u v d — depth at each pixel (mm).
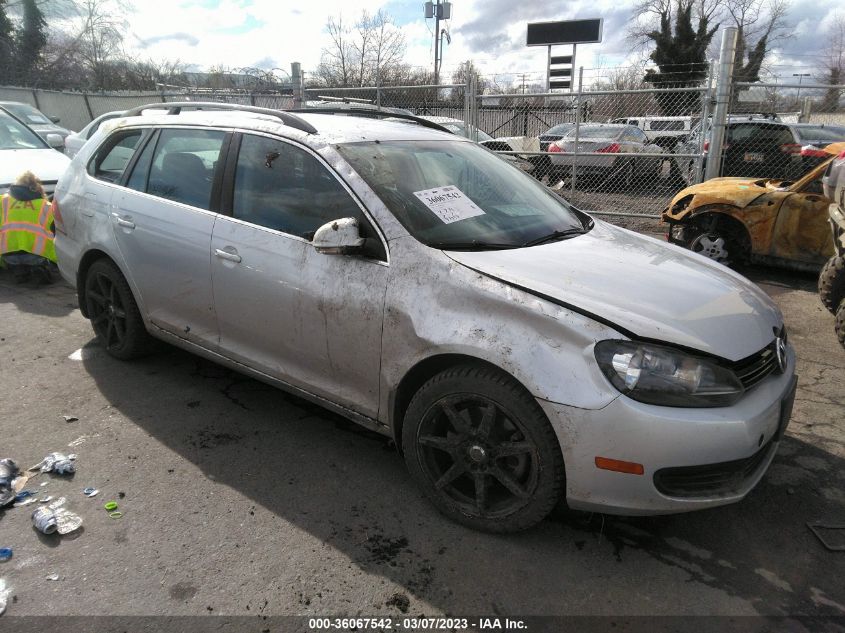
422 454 2883
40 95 20984
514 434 2633
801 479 3236
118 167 4336
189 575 2520
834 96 11734
